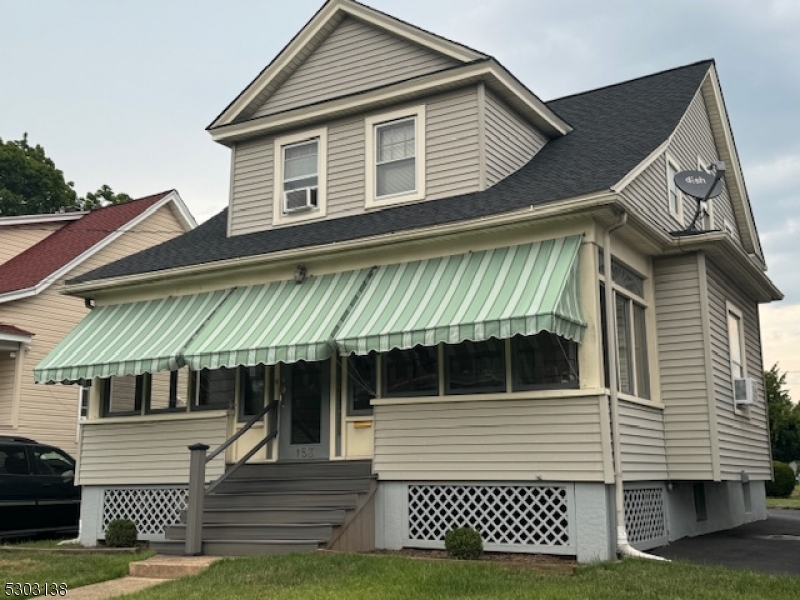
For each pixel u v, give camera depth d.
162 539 15.48
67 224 30.03
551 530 12.02
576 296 11.99
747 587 9.29
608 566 10.67
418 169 16.17
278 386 15.27
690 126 18.89
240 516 13.37
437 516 12.95
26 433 22.98
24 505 17.06
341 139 17.30
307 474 14.46
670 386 14.51
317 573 10.34
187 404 16.05
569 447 11.93
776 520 20.19
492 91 16.09
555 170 15.37
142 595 9.81
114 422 16.58
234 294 15.65
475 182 15.50
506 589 9.30
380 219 15.45
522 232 12.91
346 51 17.66
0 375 23.22
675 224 16.75
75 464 18.59
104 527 16.30
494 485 12.52
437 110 16.22
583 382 12.00
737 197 22.03
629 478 12.41
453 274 13.00
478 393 12.89
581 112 19.28
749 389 16.08
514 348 12.74
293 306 14.36
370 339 12.49
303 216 17.45
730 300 16.75
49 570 11.95
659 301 14.86
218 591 9.71
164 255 17.81
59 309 24.45
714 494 17.23
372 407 14.32
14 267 26.73
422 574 9.99
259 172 18.27
